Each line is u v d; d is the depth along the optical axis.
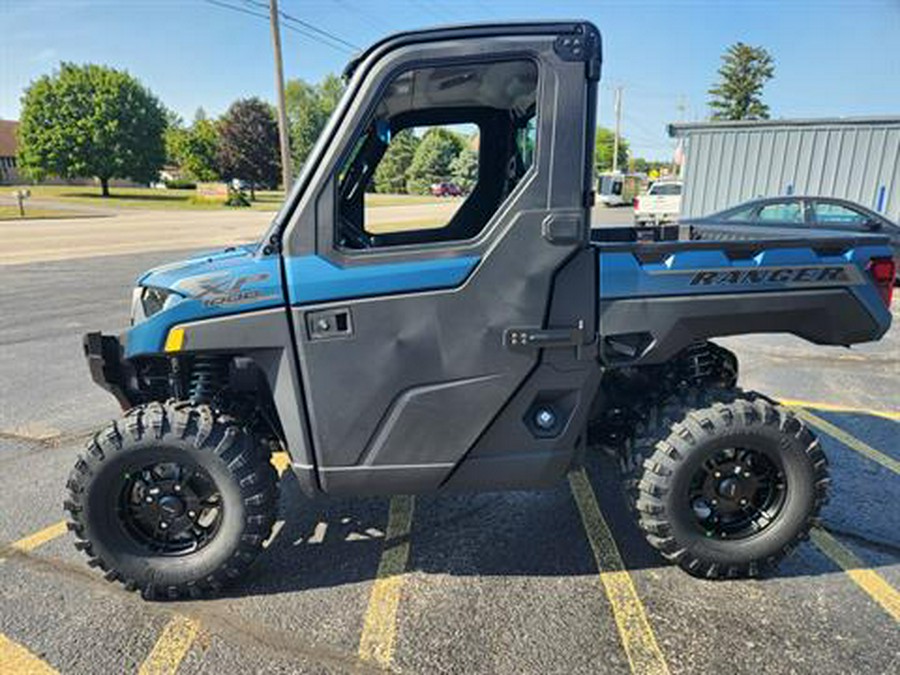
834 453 4.13
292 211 2.36
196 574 2.61
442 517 3.39
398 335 2.41
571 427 2.59
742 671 2.25
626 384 3.13
